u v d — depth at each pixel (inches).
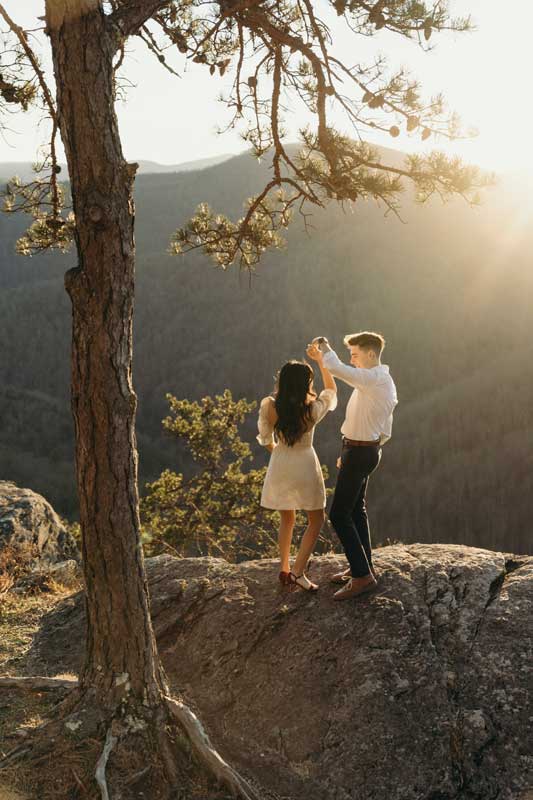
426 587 181.8
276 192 204.5
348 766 140.6
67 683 163.2
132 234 138.6
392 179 165.9
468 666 156.1
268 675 166.1
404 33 156.3
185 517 566.6
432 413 3238.2
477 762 137.2
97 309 136.0
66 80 130.3
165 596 201.8
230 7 161.5
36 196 194.7
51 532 337.4
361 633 168.6
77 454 143.3
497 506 2513.5
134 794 131.5
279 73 181.6
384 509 2696.9
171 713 145.9
